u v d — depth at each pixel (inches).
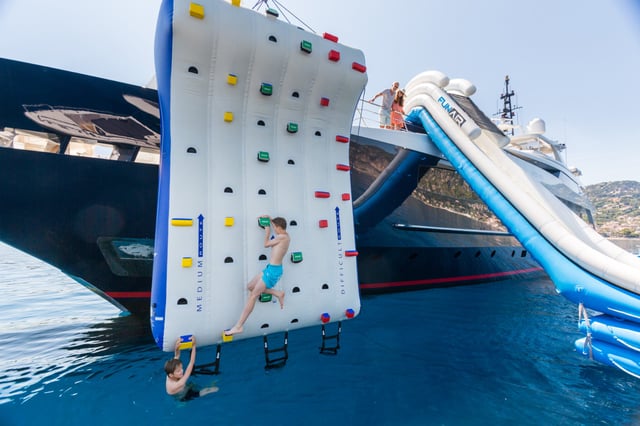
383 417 154.4
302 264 179.6
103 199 226.4
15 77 198.1
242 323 152.6
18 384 179.0
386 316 313.1
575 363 216.7
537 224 239.1
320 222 186.9
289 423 149.1
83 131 218.2
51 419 149.2
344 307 190.5
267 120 177.9
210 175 158.7
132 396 169.0
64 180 214.5
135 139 234.7
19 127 201.3
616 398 173.3
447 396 173.8
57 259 220.2
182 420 150.3
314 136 193.0
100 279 236.5
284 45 169.5
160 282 145.5
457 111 316.2
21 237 207.3
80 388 176.1
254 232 167.0
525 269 547.8
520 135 593.6
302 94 185.2
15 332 260.2
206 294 150.6
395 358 221.1
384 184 353.7
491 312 335.9
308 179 188.2
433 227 391.2
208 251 153.5
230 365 207.0
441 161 400.5
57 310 327.0
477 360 219.9
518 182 282.8
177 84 151.9
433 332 273.3
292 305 173.6
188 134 154.3
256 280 160.6
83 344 237.8
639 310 182.9
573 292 213.8
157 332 143.5
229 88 165.3
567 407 164.2
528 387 184.4
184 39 146.3
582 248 212.8
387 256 366.0
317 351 231.3
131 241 237.9
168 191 148.6
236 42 156.8
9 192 201.6
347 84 193.9
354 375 195.8
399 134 365.7
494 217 462.3
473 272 457.4
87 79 216.8
